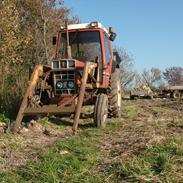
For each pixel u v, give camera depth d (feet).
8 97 43.21
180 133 28.43
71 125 35.19
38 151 23.84
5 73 47.96
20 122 31.81
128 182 17.89
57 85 35.86
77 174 18.86
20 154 23.67
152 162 20.15
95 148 24.57
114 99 39.99
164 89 95.04
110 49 41.19
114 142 26.48
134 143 24.99
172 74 206.80
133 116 42.78
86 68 33.47
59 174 19.01
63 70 35.47
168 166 19.03
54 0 90.58
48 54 87.56
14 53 53.62
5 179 18.44
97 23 38.47
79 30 38.73
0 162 21.81
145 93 91.56
